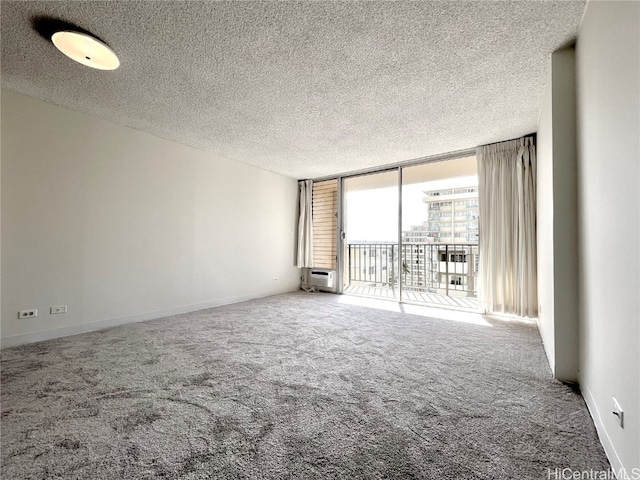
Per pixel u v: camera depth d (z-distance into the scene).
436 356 2.37
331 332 3.02
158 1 1.56
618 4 1.14
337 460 1.20
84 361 2.23
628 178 1.05
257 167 5.02
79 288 2.98
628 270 1.05
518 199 3.55
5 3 1.56
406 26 1.73
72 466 1.16
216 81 2.35
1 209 2.52
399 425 1.45
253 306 4.30
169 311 3.74
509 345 2.64
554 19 1.67
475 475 1.12
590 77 1.52
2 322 2.53
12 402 1.64
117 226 3.27
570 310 1.92
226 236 4.49
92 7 1.60
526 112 2.89
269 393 1.76
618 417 1.12
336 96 2.58
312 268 5.85
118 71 2.22
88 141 3.04
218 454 1.23
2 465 1.16
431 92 2.51
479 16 1.65
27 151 2.65
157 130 3.42
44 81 2.39
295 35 1.82
